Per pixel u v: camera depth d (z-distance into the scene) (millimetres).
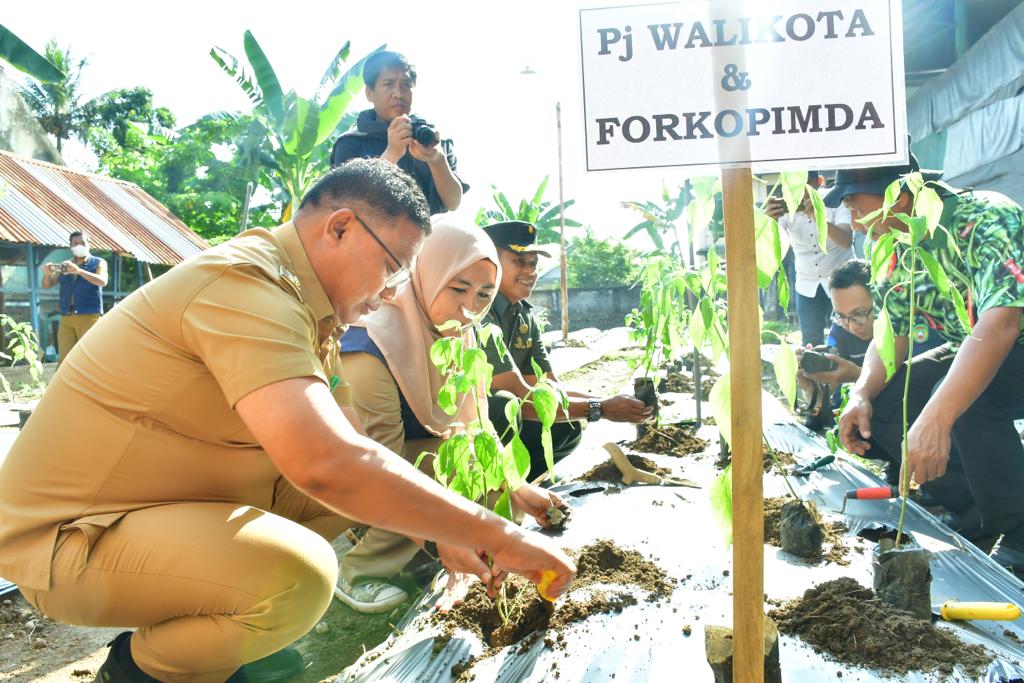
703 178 1921
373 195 1638
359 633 2350
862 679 1517
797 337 10102
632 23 1120
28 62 6090
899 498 2734
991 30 8375
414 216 1677
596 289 24125
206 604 1568
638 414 3363
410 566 2662
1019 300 2277
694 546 2311
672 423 4172
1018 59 7758
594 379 8820
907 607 1764
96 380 1572
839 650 1630
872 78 1081
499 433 3025
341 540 3357
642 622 1836
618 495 2889
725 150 1105
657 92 1122
